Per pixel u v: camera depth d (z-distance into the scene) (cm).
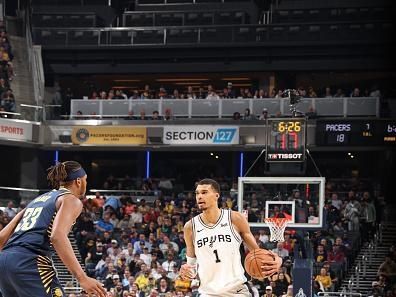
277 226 1714
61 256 568
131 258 2273
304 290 1719
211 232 673
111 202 2661
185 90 3444
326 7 3222
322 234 2420
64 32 3278
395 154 2917
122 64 3309
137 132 2948
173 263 2197
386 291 2072
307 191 1958
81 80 3456
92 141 2975
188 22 3300
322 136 2819
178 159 3288
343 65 3170
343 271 2294
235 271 671
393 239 2617
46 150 3130
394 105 2841
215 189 677
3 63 3031
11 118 2948
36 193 2917
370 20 3158
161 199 2811
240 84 3388
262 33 3195
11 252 579
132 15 3347
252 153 3142
